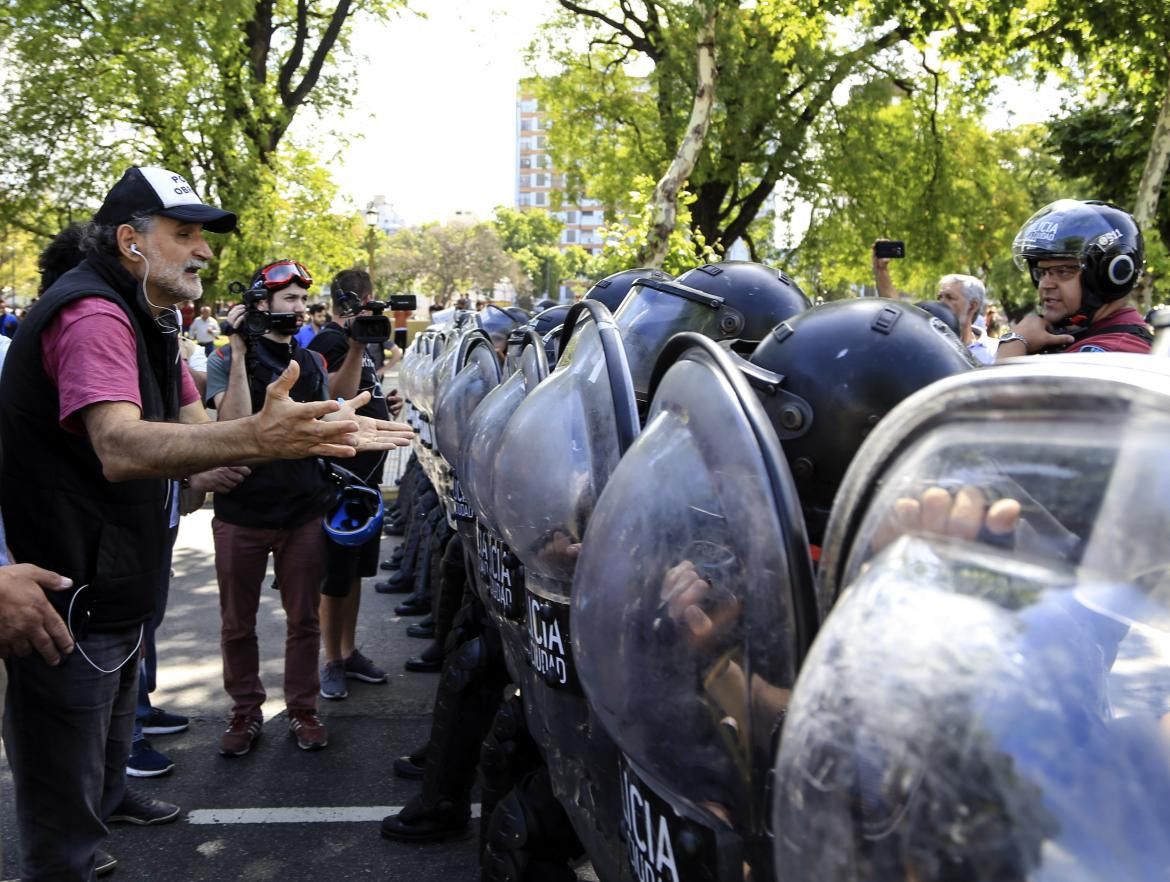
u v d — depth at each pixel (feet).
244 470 13.57
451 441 11.98
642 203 33.35
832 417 5.80
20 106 52.19
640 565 4.71
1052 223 9.55
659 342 8.41
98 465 8.48
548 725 7.20
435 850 12.04
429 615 22.02
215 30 50.75
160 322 9.12
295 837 12.34
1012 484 3.41
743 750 4.29
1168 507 3.12
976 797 2.87
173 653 19.39
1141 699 3.84
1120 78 37.52
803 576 3.96
